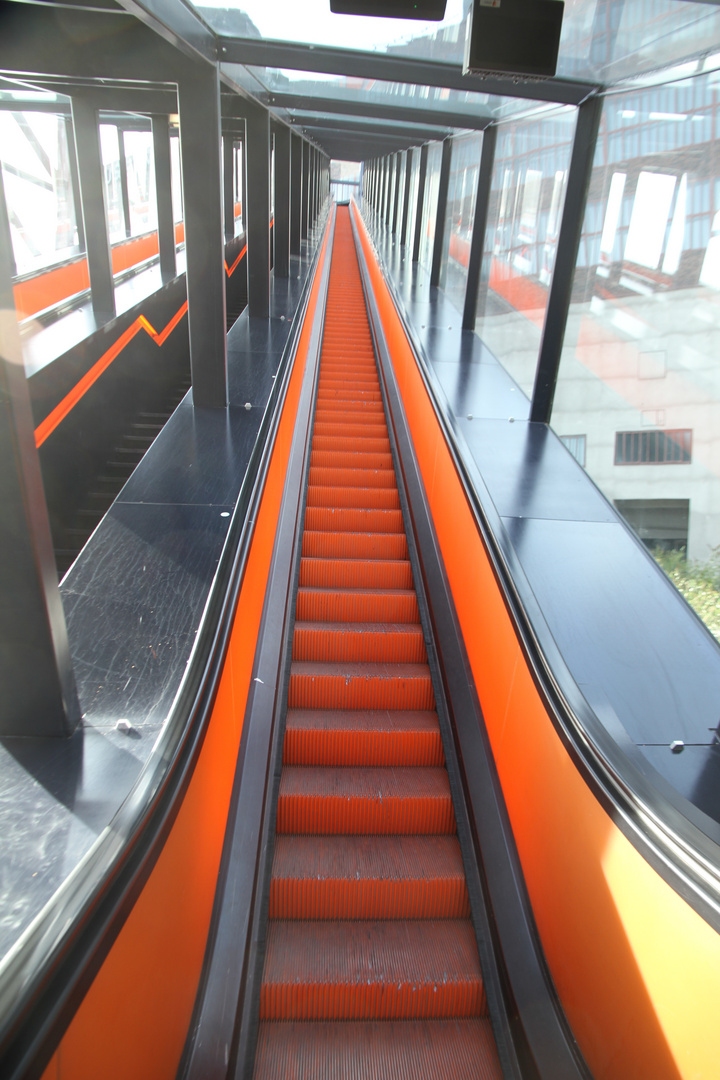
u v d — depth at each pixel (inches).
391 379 309.9
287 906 107.4
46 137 329.7
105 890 52.0
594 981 77.1
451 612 161.0
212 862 93.7
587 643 121.1
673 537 153.9
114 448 285.7
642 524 165.2
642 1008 66.9
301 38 166.6
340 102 281.7
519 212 276.4
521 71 125.7
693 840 62.9
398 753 135.2
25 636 76.2
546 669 95.7
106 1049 52.7
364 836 120.3
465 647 148.9
